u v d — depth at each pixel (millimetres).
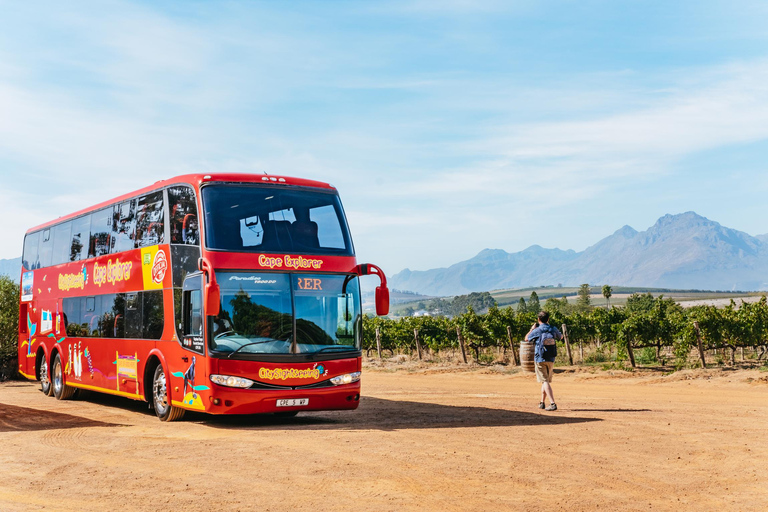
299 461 9203
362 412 15094
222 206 12602
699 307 28125
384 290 13062
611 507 6941
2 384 24453
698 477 8203
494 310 32719
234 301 12172
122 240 15719
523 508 6902
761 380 19234
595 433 11297
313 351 12516
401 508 6918
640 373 23141
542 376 14688
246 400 11945
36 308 20750
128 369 15062
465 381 23656
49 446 10711
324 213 13461
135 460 9461
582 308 123500
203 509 6922
